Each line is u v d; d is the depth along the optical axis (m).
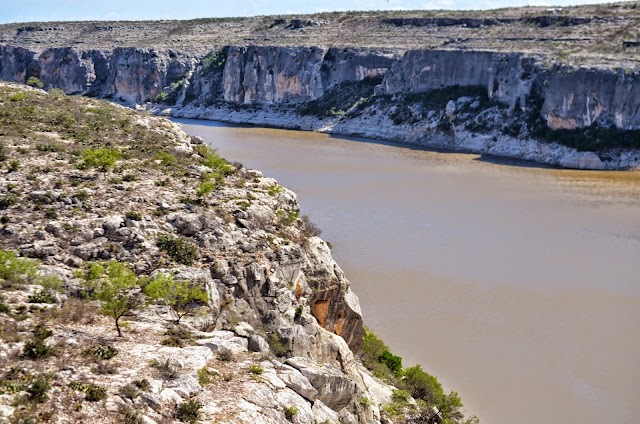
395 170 91.62
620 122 97.75
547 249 58.81
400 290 48.94
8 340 20.34
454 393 34.38
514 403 35.84
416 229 63.81
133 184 36.25
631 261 56.22
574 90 99.50
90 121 52.31
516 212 70.75
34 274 24.98
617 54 106.38
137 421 17.70
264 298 29.14
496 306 46.75
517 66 110.62
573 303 47.56
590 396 36.62
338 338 31.66
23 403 17.27
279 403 20.41
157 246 29.14
